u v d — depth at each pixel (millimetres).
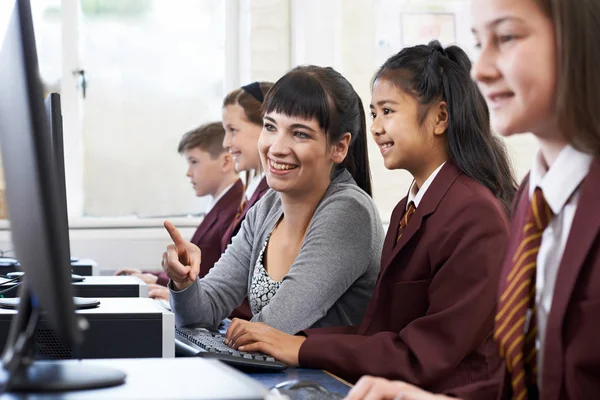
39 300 983
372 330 1822
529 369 1169
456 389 1390
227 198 3416
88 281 2146
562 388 1099
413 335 1662
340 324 1994
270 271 2141
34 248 963
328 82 2041
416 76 1846
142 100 4398
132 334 1490
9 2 3812
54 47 4312
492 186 1819
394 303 1803
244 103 3086
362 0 4125
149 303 1647
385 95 1872
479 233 1694
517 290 1174
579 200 1111
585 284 1089
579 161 1128
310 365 1691
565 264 1103
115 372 1009
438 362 1622
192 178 3715
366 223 2012
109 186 4352
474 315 1641
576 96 1041
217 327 2201
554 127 1108
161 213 4402
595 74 1038
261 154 2094
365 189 2172
